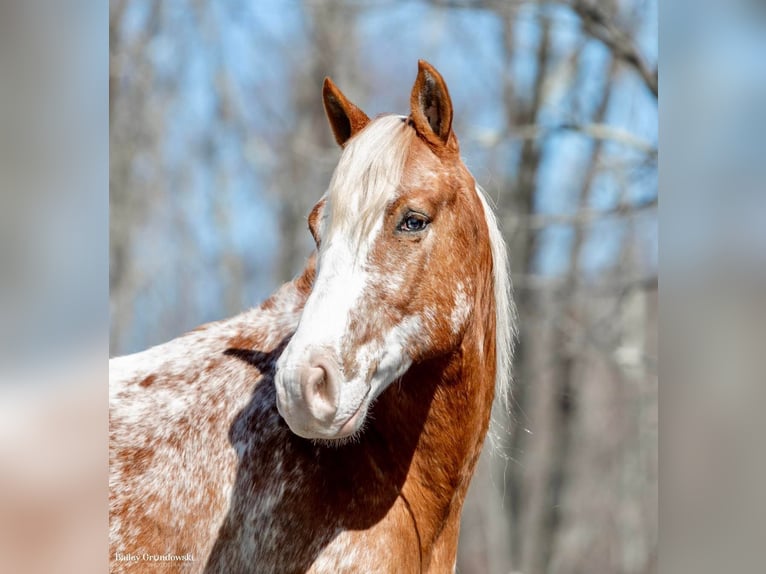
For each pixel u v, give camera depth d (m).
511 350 5.47
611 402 21.69
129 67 19.69
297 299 5.16
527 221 14.54
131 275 18.08
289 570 4.49
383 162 4.29
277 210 20.25
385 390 4.70
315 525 4.52
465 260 4.56
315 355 3.89
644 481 20.22
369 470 4.62
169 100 20.34
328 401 3.88
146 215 19.44
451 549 4.99
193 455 4.79
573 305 17.30
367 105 20.02
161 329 19.58
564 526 19.44
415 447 4.74
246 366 5.00
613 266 19.14
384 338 4.17
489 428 5.45
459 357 4.66
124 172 18.88
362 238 4.17
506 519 17.83
